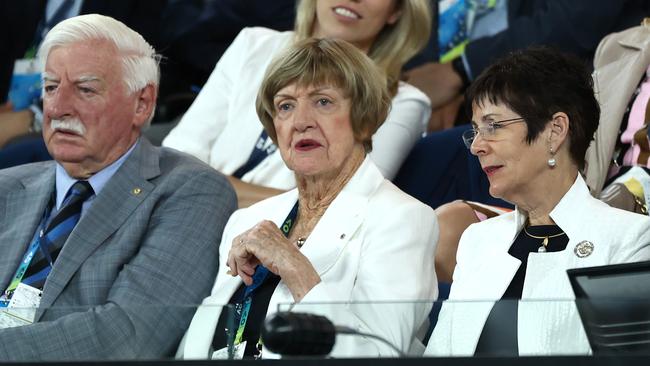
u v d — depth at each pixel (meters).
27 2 21.50
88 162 12.98
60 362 7.79
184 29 21.62
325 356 7.43
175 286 12.12
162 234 12.42
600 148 14.26
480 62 19.08
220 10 21.56
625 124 14.49
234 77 17.05
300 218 11.83
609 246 10.16
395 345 7.67
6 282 12.55
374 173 11.70
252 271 10.95
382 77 11.73
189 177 12.88
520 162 10.64
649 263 8.13
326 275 11.03
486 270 10.84
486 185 15.38
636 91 14.59
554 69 10.64
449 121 19.12
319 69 11.51
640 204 13.08
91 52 13.00
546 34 18.61
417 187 15.82
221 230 12.69
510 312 7.75
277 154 16.23
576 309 7.55
